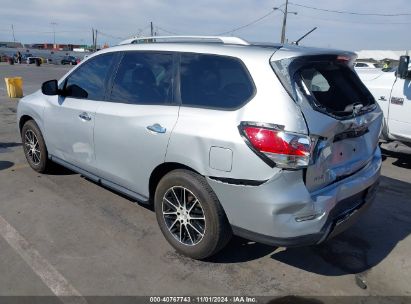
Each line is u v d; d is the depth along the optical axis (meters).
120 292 3.02
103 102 4.04
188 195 3.35
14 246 3.57
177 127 3.24
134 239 3.78
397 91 6.32
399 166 6.60
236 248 3.68
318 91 3.10
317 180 2.90
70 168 4.72
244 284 3.18
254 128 2.81
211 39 3.53
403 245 3.89
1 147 6.80
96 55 4.36
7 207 4.36
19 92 14.26
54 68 41.16
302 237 2.88
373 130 3.57
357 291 3.14
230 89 3.09
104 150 4.00
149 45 3.82
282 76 2.87
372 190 3.61
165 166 3.46
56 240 3.71
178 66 3.48
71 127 4.41
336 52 3.34
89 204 4.50
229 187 2.96
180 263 3.42
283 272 3.36
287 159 2.72
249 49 3.15
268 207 2.83
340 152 3.11
